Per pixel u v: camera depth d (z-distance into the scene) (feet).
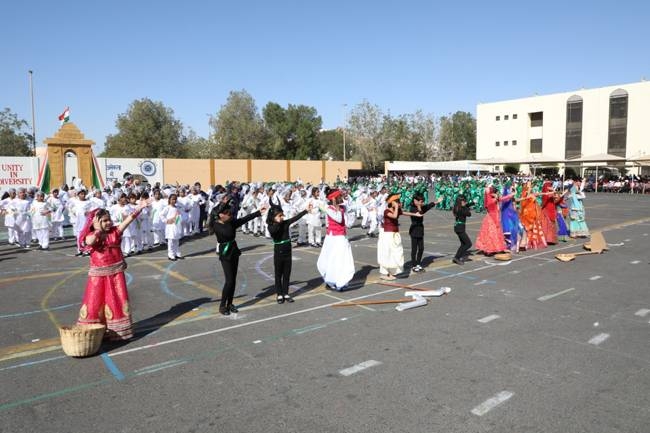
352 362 17.78
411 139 253.24
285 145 234.99
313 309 24.88
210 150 211.41
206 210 61.67
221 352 18.95
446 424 13.32
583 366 17.22
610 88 191.42
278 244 25.90
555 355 18.26
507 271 33.86
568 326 21.72
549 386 15.62
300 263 38.70
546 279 31.22
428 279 31.63
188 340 20.35
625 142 188.96
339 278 28.22
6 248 47.37
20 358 18.45
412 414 13.89
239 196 62.59
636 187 147.74
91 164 100.27
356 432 12.96
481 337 20.33
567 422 13.37
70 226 66.74
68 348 17.97
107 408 14.44
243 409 14.30
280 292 26.17
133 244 43.21
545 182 48.37
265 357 18.38
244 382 16.17
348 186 139.74
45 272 35.24
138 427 13.33
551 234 46.01
